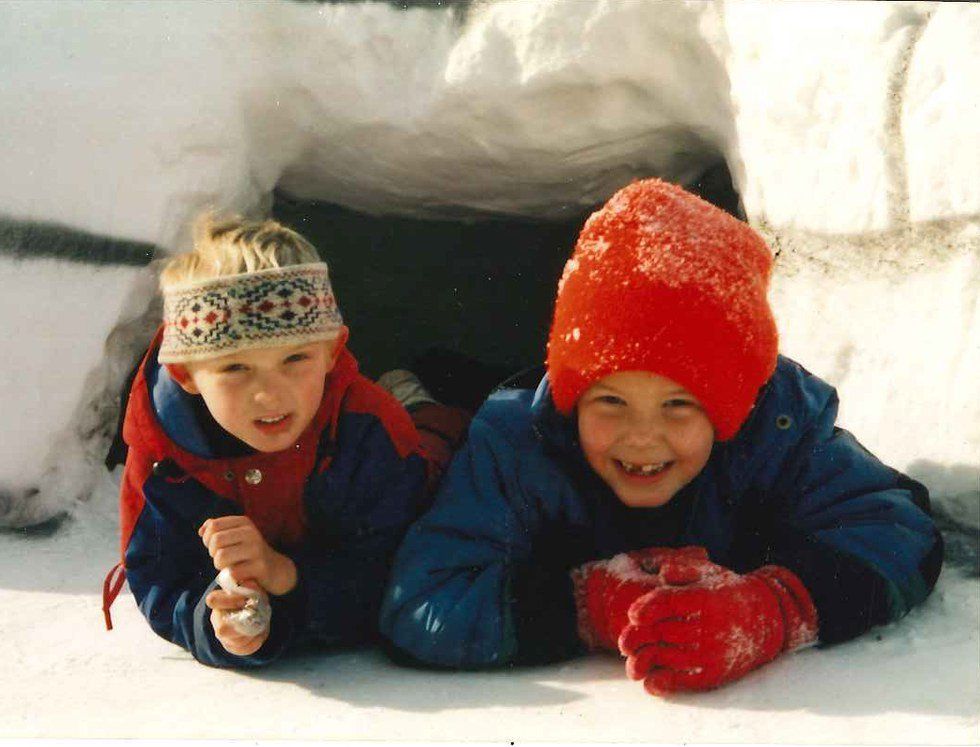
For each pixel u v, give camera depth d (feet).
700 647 4.94
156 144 7.25
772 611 5.16
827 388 5.92
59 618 6.15
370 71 7.66
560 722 4.77
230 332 5.32
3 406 7.04
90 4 7.38
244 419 5.43
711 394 5.35
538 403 5.77
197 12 7.50
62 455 7.27
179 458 5.67
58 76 7.18
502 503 5.70
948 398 6.17
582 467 5.76
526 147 7.85
